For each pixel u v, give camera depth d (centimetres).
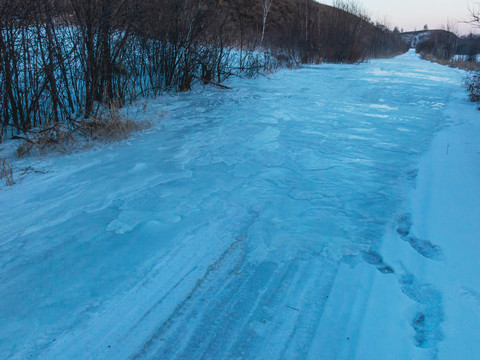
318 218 365
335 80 1467
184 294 265
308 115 805
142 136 648
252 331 234
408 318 241
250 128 687
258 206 389
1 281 279
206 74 1197
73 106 827
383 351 215
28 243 329
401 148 579
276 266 295
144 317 244
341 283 274
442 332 227
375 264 297
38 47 708
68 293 265
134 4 863
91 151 576
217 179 457
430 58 4109
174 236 335
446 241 321
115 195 419
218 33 1221
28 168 508
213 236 334
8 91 638
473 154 545
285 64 1883
